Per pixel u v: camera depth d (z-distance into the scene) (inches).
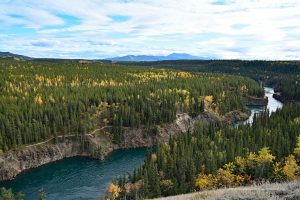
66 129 5359.3
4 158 4431.6
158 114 6240.2
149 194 3245.6
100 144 5428.2
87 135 5423.2
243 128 4913.9
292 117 5639.8
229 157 3703.3
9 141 4643.2
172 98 6855.3
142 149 5649.6
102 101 6417.3
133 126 5949.8
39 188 3934.5
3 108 5251.0
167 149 4352.9
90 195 3698.3
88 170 4564.5
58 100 6003.9
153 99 6781.5
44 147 4940.9
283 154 3710.6
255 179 3272.6
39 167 4687.5
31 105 5492.1
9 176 4288.9
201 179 3326.8
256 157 3511.3
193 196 1595.7
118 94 6702.8
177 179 3499.0
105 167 4699.8
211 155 3715.6
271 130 4665.4
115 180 4146.2
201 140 4434.1
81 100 6122.1
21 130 4884.4
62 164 4817.9
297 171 3270.2
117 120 5841.5
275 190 1376.7
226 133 4778.5
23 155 4640.8
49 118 5369.1
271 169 3346.5
